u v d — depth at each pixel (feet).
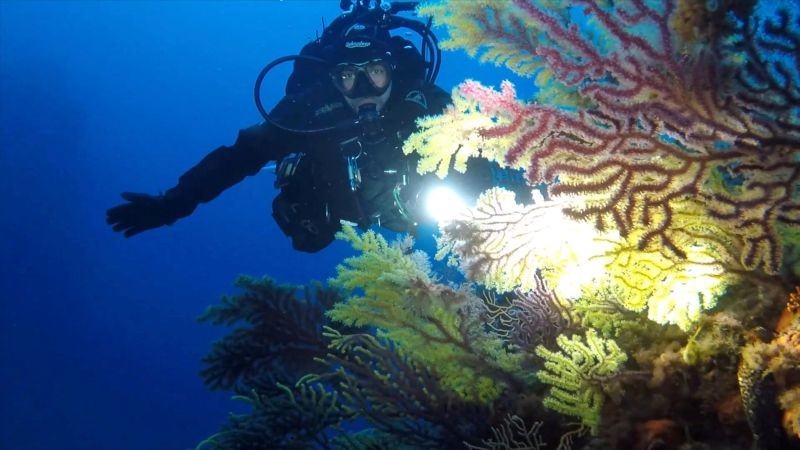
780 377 5.62
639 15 5.41
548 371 8.68
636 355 7.60
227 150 15.90
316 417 11.87
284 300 14.28
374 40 14.79
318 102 15.40
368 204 15.11
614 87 5.57
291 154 15.94
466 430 9.50
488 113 6.37
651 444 6.86
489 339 8.89
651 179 5.83
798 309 6.09
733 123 5.46
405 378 9.34
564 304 8.81
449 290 8.17
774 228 5.70
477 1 6.26
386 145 14.53
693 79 5.41
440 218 7.63
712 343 6.77
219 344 14.53
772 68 5.25
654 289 6.60
